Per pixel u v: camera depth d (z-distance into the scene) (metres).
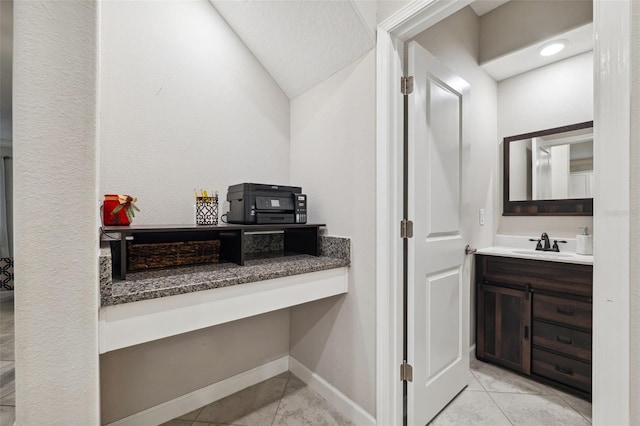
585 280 1.76
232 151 1.81
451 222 1.73
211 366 1.74
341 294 1.67
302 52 1.71
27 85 0.58
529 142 2.42
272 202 1.59
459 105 1.80
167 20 1.58
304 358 1.95
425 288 1.55
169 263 1.39
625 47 0.72
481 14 2.36
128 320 0.99
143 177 1.50
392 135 1.44
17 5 0.57
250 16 1.68
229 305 1.22
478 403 1.74
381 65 1.44
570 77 2.24
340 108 1.67
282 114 2.03
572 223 2.23
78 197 0.62
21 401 0.58
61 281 0.61
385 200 1.43
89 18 0.63
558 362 1.86
